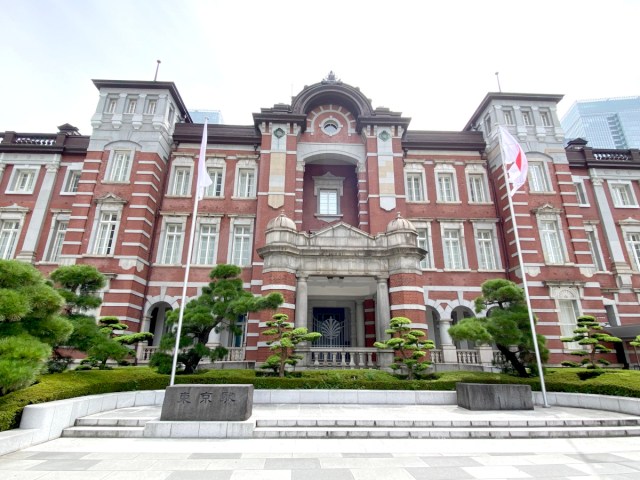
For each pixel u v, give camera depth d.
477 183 23.80
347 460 6.21
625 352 18.67
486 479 5.31
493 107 23.34
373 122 22.19
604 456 6.59
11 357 6.82
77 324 11.12
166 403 8.27
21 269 8.18
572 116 129.12
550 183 21.94
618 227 23.47
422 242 22.09
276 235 16.09
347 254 16.12
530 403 10.59
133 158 20.84
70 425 8.12
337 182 23.84
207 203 21.80
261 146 21.72
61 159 22.98
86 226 19.67
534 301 19.58
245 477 5.29
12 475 5.27
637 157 24.92
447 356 18.06
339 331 20.78
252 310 13.13
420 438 7.94
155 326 20.69
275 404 11.31
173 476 5.30
